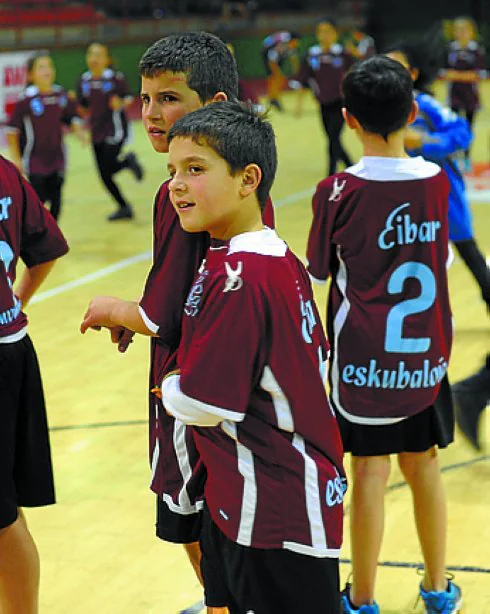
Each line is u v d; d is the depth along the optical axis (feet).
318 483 7.77
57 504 14.52
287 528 7.70
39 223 10.23
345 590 11.35
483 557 12.75
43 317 24.18
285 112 67.36
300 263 8.11
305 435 7.78
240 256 7.53
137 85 70.23
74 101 32.73
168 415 8.92
